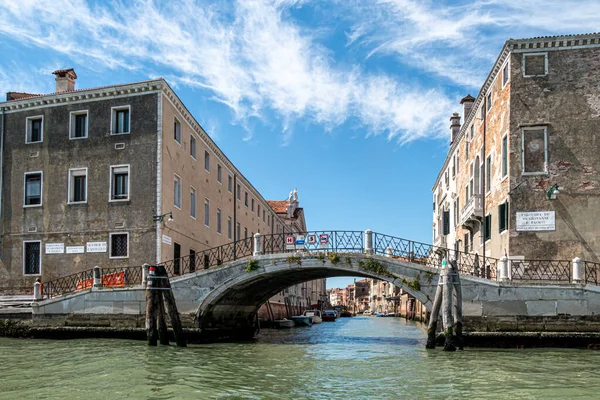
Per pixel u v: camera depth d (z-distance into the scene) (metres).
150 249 23.66
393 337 28.34
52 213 24.94
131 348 17.88
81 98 25.23
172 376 12.70
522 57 21.52
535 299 17.75
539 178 20.89
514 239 20.73
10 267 25.06
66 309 21.36
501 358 15.59
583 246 20.27
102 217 24.34
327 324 51.91
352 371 13.88
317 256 20.08
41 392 10.83
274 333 31.83
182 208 26.56
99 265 24.06
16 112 26.06
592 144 20.77
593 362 14.73
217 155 33.12
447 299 17.38
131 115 24.64
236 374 13.30
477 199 25.45
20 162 25.66
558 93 21.14
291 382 12.24
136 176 24.25
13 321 21.66
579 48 21.17
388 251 19.77
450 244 36.16
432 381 12.21
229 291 21.34
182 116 27.00
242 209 39.75
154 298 18.58
